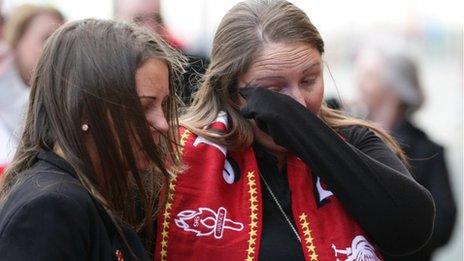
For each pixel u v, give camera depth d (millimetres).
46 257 3971
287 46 4938
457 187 14273
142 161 4375
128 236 4430
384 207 4891
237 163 5160
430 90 17734
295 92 4969
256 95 4883
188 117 5297
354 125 5453
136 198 4793
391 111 9000
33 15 8516
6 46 8453
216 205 4973
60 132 4238
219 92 5215
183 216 4953
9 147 6098
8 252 3961
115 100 4184
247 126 5133
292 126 4832
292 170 5168
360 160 4914
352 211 4930
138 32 4387
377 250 5180
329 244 4953
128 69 4227
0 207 4250
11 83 8383
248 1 5125
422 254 8086
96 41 4277
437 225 8172
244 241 4922
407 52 9195
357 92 9242
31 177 4195
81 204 4121
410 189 4977
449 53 18625
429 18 18656
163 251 4930
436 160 8359
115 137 4203
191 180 5020
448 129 17062
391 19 18266
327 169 4859
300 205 5055
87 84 4191
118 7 8297
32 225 3992
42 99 4344
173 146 4691
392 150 5422
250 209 5012
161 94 4383
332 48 18094
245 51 4973
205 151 5105
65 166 4227
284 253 4926
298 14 5023
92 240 4191
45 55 4359
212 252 4898
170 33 8742
